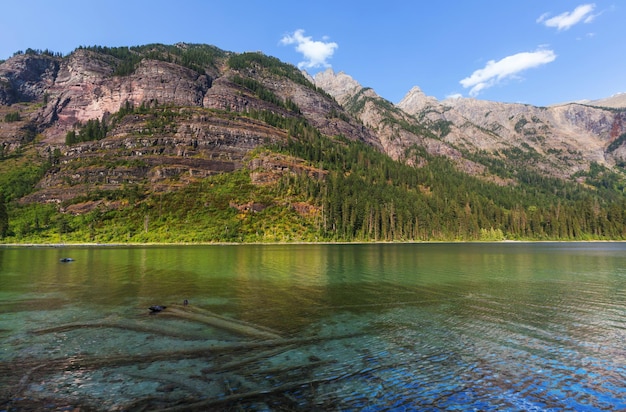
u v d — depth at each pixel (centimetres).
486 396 1692
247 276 5506
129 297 3881
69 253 10119
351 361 2091
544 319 3031
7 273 5791
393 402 1625
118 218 16975
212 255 9381
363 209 18650
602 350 2305
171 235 15675
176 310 3306
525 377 1900
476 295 4047
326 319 3014
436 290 4359
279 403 1605
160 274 5716
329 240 16862
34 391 1717
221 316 3094
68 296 3928
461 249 12544
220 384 1788
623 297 3956
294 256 9175
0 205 15662
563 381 1859
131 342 2414
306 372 1933
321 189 19075
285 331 2673
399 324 2867
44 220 16888
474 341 2461
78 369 1969
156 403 1600
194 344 2377
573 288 4500
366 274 5753
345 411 1548
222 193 18900
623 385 1817
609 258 8838
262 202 17900
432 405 1606
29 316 3084
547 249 12900
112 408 1562
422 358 2148
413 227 19312
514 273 5897
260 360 2100
